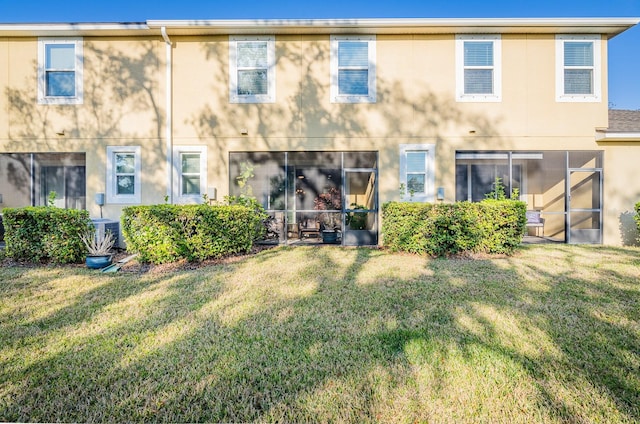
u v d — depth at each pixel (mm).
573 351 2932
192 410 2201
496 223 7309
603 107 8844
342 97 8867
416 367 2672
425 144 8891
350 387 2420
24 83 8742
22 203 9109
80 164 9266
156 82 8805
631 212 8898
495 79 8844
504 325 3488
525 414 2141
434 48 8836
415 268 6109
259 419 2115
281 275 5625
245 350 2973
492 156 9078
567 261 6676
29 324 3541
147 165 8828
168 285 5016
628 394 2338
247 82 8914
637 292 4605
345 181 9258
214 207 6914
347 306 4086
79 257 6570
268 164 9516
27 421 2115
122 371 2627
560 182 9609
